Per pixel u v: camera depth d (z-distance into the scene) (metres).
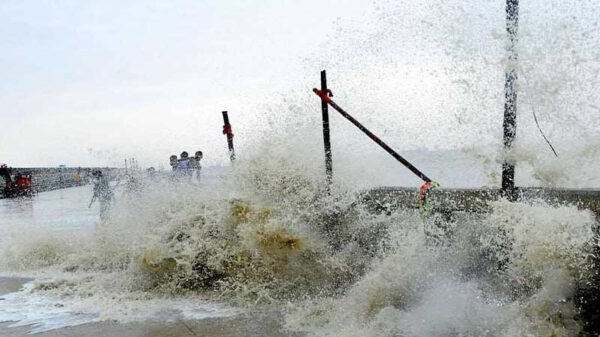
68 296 7.53
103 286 7.94
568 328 4.91
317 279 7.20
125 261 9.20
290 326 5.74
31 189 41.34
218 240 7.79
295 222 7.35
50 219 17.17
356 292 6.21
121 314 6.50
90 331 5.88
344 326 5.57
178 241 7.95
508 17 6.30
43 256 9.95
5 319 6.47
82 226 14.34
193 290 7.51
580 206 5.54
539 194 5.89
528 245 5.30
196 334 5.62
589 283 5.00
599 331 4.84
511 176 6.08
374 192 7.21
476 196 6.22
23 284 8.38
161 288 7.63
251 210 7.64
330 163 7.58
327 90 7.56
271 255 7.32
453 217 6.13
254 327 5.77
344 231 7.27
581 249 5.05
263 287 7.14
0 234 13.30
